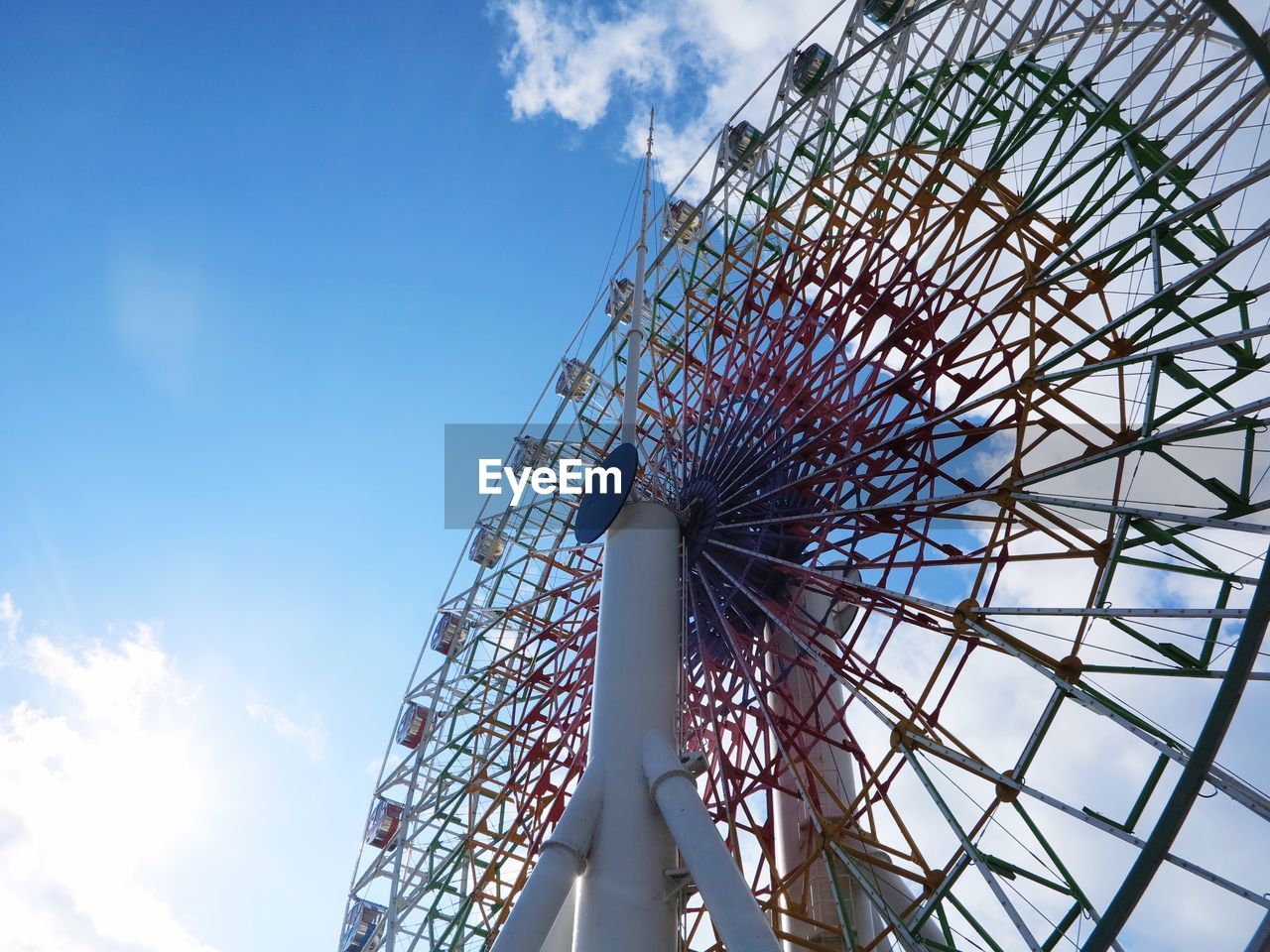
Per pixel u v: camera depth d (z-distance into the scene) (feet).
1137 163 70.69
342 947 121.70
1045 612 64.34
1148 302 64.90
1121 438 69.72
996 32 85.05
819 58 106.11
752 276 100.99
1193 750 47.14
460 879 98.63
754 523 85.56
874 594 78.23
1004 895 58.70
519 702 108.06
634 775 67.77
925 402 81.97
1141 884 49.49
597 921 61.46
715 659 90.17
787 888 75.92
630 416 92.79
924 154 89.81
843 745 76.48
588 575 111.24
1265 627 45.06
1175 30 69.00
